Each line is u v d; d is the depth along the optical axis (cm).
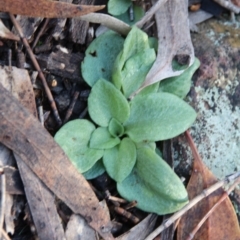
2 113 11
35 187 11
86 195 11
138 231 12
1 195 11
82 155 12
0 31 12
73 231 11
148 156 12
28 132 11
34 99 12
